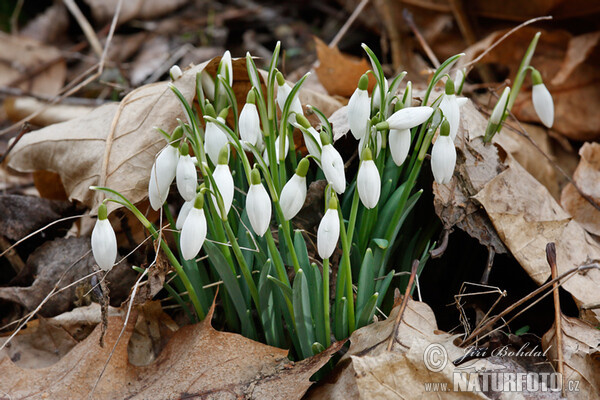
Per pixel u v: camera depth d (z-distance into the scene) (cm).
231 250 51
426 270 55
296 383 47
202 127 52
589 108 75
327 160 45
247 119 47
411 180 48
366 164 46
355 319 50
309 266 49
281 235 51
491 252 53
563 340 50
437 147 47
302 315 48
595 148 63
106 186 54
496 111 54
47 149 57
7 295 55
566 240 54
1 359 50
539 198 55
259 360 49
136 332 52
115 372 49
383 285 50
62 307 55
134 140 55
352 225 48
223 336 49
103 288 50
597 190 61
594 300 52
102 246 46
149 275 51
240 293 50
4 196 60
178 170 47
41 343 54
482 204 53
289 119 49
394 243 52
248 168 47
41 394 49
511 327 54
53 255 56
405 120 46
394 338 48
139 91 57
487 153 55
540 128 76
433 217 54
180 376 49
